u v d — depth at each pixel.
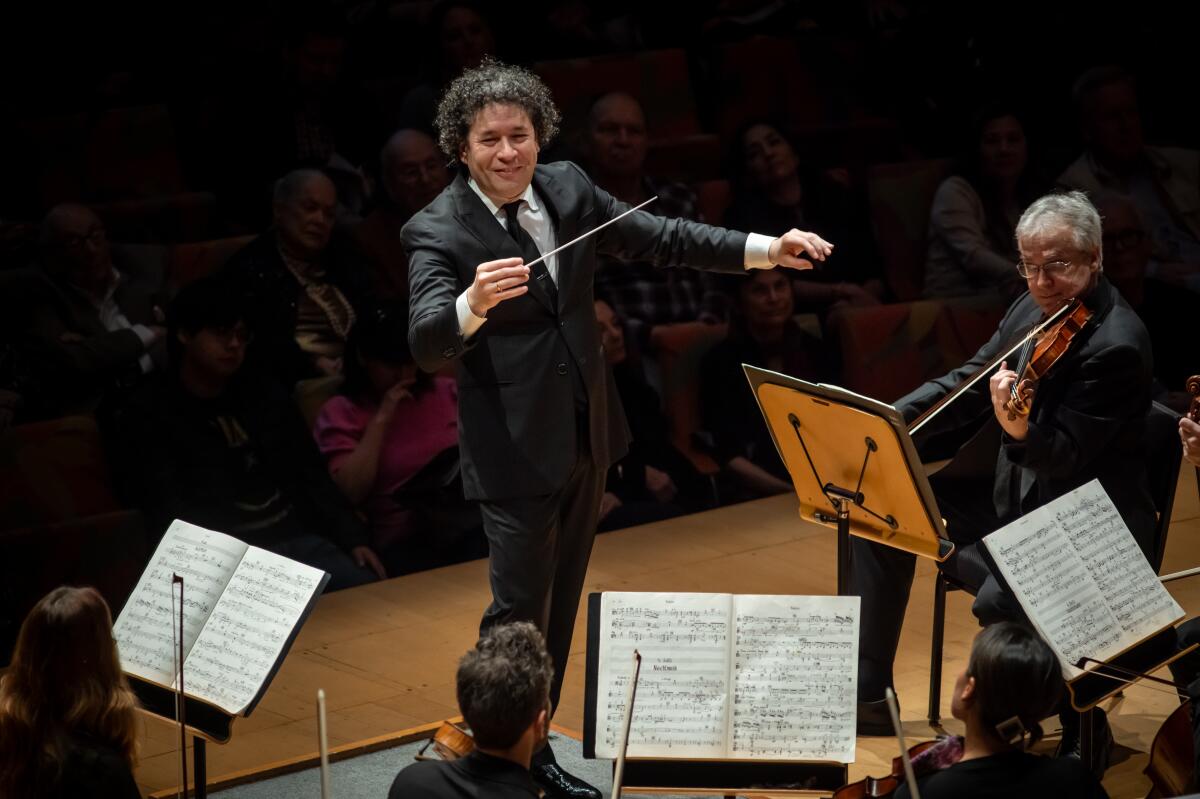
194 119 18.61
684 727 9.91
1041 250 12.38
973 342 21.48
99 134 17.98
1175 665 11.92
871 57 22.77
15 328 16.72
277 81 18.88
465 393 11.58
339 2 19.14
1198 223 23.53
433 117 19.33
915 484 11.26
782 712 9.89
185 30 18.52
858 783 9.26
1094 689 10.55
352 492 17.98
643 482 19.56
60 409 16.86
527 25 20.97
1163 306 23.25
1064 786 8.44
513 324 11.47
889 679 13.33
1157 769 10.59
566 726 13.59
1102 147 23.17
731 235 12.20
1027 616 10.56
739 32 22.22
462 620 16.36
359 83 19.38
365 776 12.55
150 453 16.95
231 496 17.23
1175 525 18.38
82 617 8.94
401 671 14.97
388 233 18.84
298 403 17.89
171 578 10.87
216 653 10.56
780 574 17.45
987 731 8.62
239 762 12.95
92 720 8.96
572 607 12.27
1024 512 12.96
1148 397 12.55
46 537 16.11
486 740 8.45
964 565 12.91
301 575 10.72
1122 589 10.76
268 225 18.83
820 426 11.59
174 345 17.25
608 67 20.95
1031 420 12.68
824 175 21.75
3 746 8.91
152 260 17.47
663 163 21.20
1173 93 24.30
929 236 22.06
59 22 18.00
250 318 17.56
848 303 21.47
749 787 9.91
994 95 23.27
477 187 11.62
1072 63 23.56
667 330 19.77
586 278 11.75
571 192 11.75
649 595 10.06
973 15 23.06
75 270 16.97
